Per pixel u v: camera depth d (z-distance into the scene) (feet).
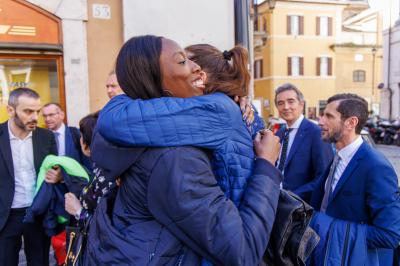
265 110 112.27
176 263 3.52
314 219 6.17
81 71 16.56
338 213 6.56
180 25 17.92
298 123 10.19
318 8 111.34
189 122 3.46
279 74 110.11
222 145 3.68
